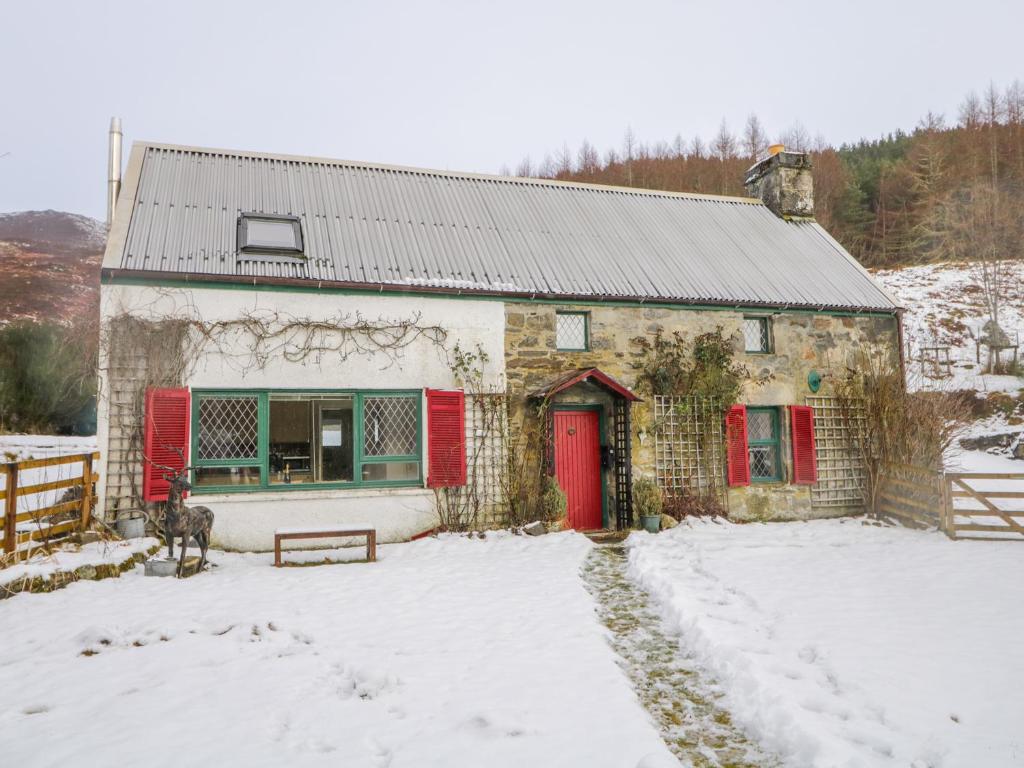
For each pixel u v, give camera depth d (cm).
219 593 695
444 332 1069
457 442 1044
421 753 368
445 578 772
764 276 1320
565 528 1068
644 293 1173
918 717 408
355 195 1248
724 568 816
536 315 1123
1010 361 2642
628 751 370
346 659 514
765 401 1243
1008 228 3844
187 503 933
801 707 427
